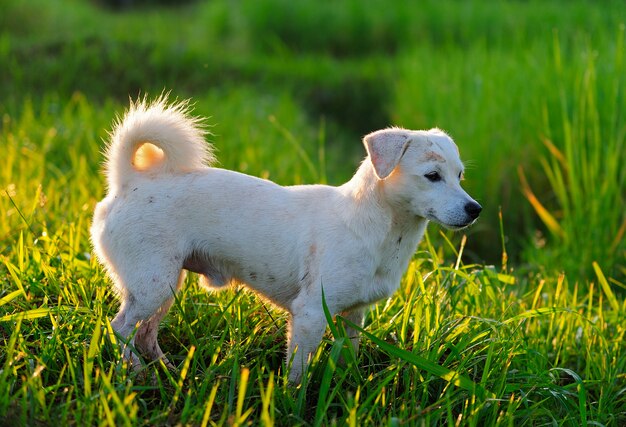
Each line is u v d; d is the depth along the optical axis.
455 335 5.81
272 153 12.12
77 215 7.58
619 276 9.36
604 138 10.17
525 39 16.14
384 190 5.41
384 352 5.96
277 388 5.15
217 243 5.50
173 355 5.81
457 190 5.41
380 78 18.50
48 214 7.62
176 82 16.59
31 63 16.11
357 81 18.42
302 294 5.41
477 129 12.02
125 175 5.50
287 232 5.45
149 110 5.49
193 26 23.56
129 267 5.36
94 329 5.13
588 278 9.35
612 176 9.50
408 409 5.28
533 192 11.41
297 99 17.67
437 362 5.69
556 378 6.52
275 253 5.45
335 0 22.78
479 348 6.20
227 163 10.86
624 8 14.34
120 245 5.37
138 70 16.50
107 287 6.20
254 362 5.65
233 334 5.80
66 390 4.78
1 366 5.27
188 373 5.38
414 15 21.41
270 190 5.59
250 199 5.51
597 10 16.44
